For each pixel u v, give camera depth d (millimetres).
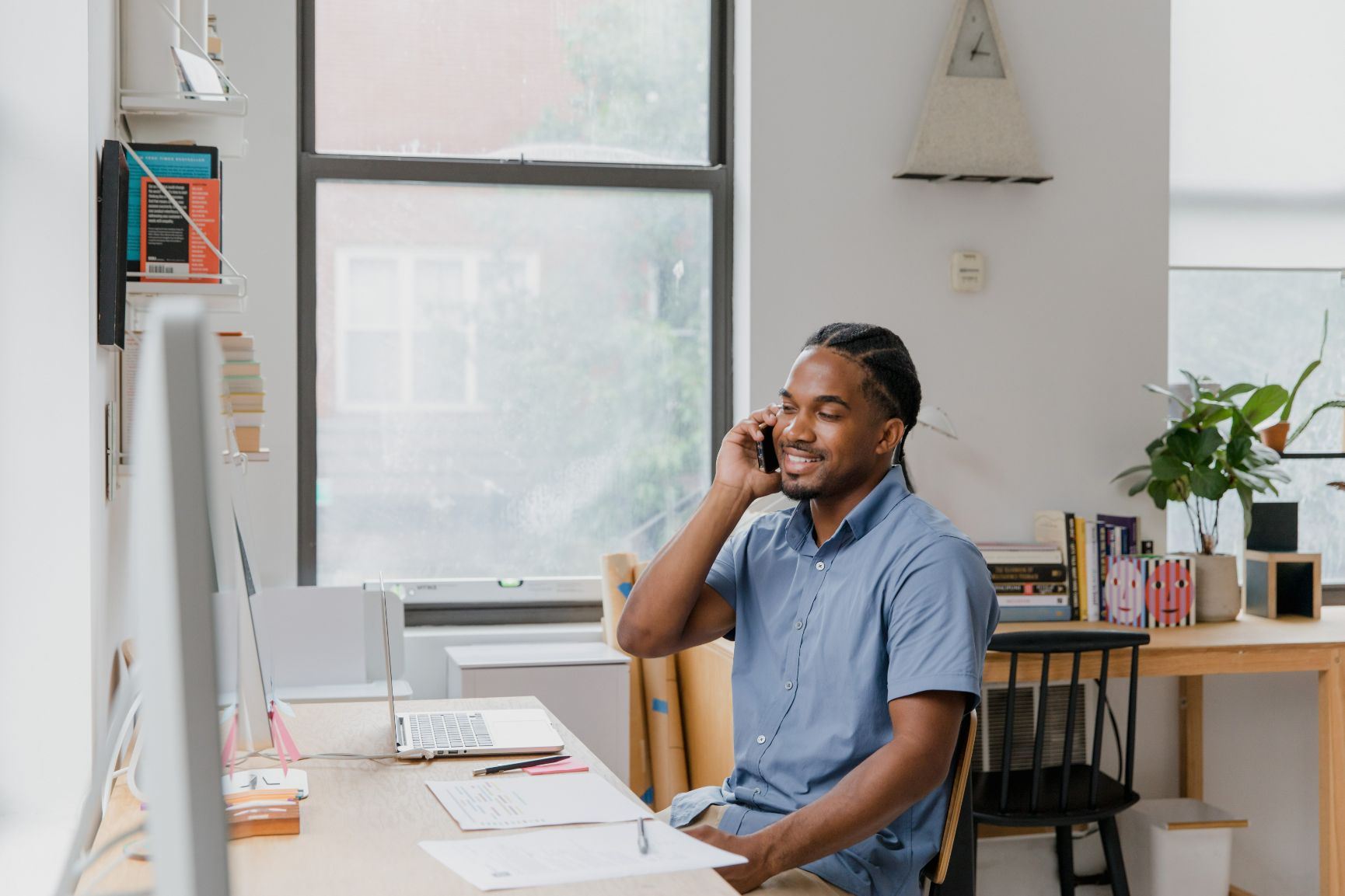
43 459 1608
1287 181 3594
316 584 3172
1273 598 3211
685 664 2982
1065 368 3352
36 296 1610
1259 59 3580
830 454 1666
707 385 3381
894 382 1702
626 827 1328
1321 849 2865
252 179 3012
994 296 3316
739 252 3309
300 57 3154
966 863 1615
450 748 1682
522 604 3271
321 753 1683
